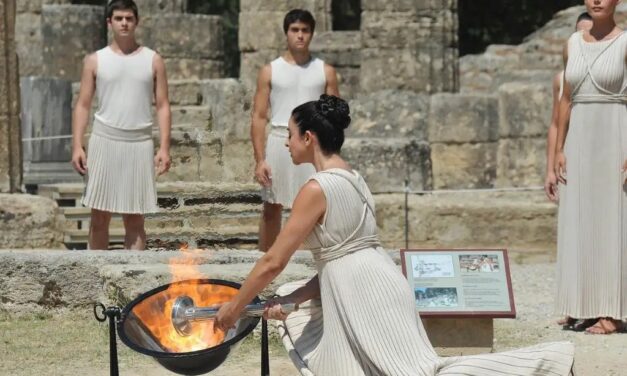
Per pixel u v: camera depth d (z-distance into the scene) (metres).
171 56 25.75
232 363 10.45
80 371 10.16
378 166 19.23
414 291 10.27
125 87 12.88
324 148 7.98
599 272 11.99
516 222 18.42
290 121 8.05
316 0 26.75
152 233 12.97
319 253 7.86
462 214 18.39
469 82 23.45
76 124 13.00
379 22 22.72
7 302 12.49
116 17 12.92
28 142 21.91
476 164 21.02
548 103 20.12
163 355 7.52
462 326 10.38
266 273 7.70
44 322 12.17
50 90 22.09
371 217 7.91
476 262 10.41
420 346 7.72
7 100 16.75
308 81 12.69
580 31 12.18
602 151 11.95
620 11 21.64
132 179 12.88
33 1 27.59
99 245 13.22
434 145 21.11
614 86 11.89
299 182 12.66
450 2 22.58
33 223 16.80
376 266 7.79
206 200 12.72
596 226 11.99
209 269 11.53
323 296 7.89
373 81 22.81
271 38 25.77
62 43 26.02
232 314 7.72
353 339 7.75
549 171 12.63
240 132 13.22
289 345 8.09
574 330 12.17
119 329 7.70
